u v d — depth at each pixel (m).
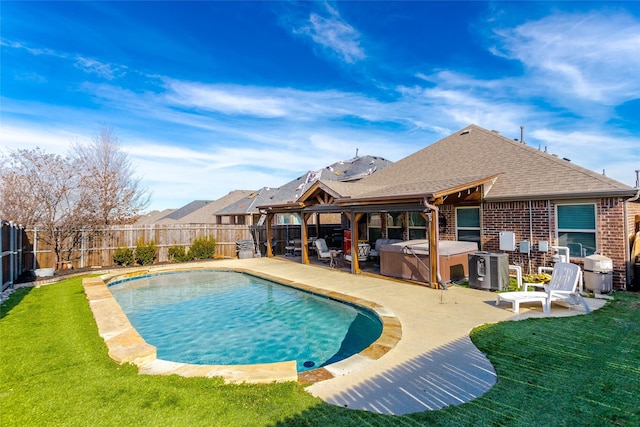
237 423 3.64
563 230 10.48
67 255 15.71
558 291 7.58
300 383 4.58
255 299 11.13
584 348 5.50
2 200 16.83
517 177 12.01
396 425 3.59
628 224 9.67
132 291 12.49
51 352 5.72
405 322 7.08
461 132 17.61
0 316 7.88
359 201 12.32
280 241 21.89
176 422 3.66
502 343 5.79
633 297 8.66
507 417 3.69
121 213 25.88
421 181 14.83
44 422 3.68
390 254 12.17
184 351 7.01
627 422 3.55
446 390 4.31
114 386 4.50
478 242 12.55
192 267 16.05
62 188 17.23
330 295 9.70
